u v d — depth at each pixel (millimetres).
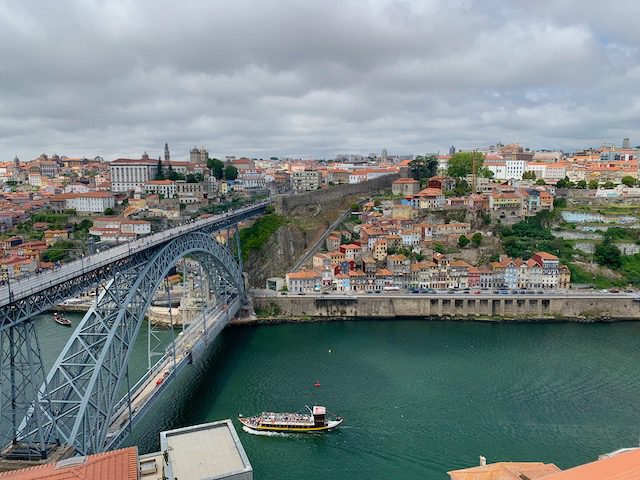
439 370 111438
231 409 93312
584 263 178875
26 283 64438
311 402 96000
